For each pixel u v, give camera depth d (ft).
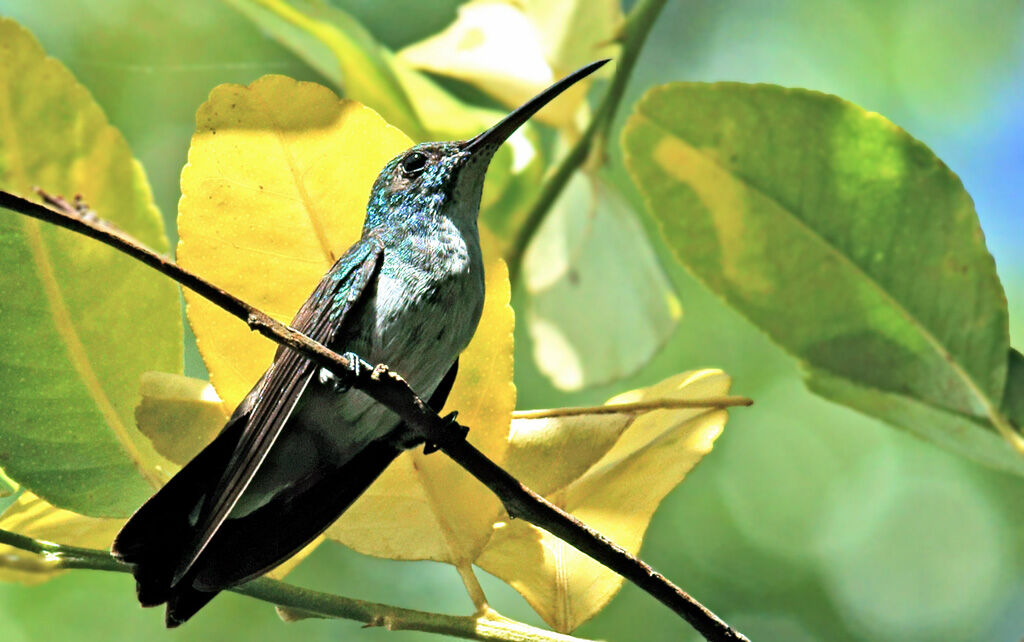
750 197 7.57
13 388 7.50
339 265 7.55
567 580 7.50
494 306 7.50
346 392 7.57
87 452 7.50
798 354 7.59
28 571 7.52
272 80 7.52
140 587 7.50
